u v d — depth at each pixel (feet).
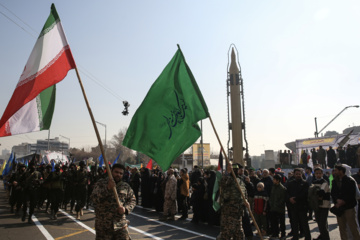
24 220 31.83
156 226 30.78
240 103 75.31
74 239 24.36
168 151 18.57
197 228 29.78
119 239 13.44
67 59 16.01
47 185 34.45
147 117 18.51
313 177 34.99
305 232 23.95
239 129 74.08
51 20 16.75
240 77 76.43
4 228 28.19
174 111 18.98
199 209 33.09
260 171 42.32
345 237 20.80
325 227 22.95
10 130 15.43
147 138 18.26
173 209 34.78
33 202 31.14
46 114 16.67
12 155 65.98
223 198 19.35
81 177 35.32
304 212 24.08
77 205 34.53
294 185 24.89
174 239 24.93
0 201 51.06
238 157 73.20
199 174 42.75
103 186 13.82
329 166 66.28
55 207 33.78
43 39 16.56
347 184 20.63
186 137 19.01
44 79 15.92
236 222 19.01
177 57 19.92
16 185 34.76
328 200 23.18
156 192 42.04
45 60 16.24
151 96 18.83
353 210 20.58
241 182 19.77
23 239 24.13
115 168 14.33
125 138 17.98
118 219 13.58
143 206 46.57
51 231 27.22
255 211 27.73
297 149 85.66
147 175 46.93
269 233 28.12
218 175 20.20
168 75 19.44
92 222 31.96
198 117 19.03
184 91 19.35
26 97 15.60
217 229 29.32
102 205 13.67
